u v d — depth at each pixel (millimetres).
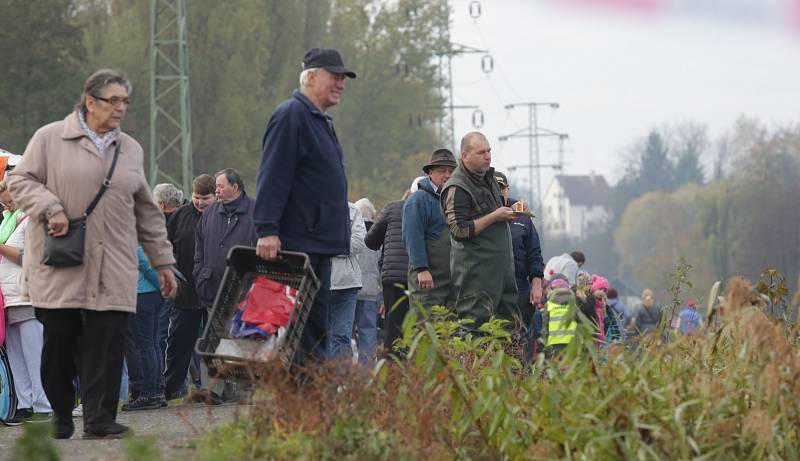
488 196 18016
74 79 89312
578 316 11914
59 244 14320
